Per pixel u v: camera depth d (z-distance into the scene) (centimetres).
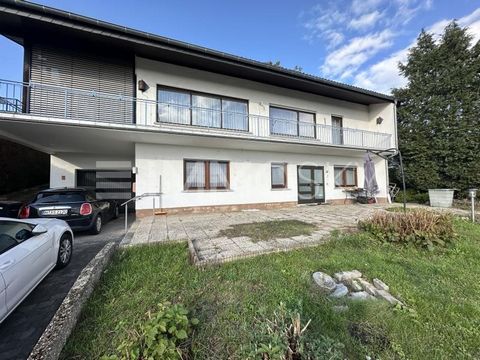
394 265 389
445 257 438
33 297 316
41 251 340
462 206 1120
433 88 1410
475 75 1313
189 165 1019
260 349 181
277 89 1197
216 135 886
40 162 1551
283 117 1226
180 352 183
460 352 211
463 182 1286
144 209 919
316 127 1302
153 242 500
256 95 1141
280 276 340
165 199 954
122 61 901
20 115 646
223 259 396
